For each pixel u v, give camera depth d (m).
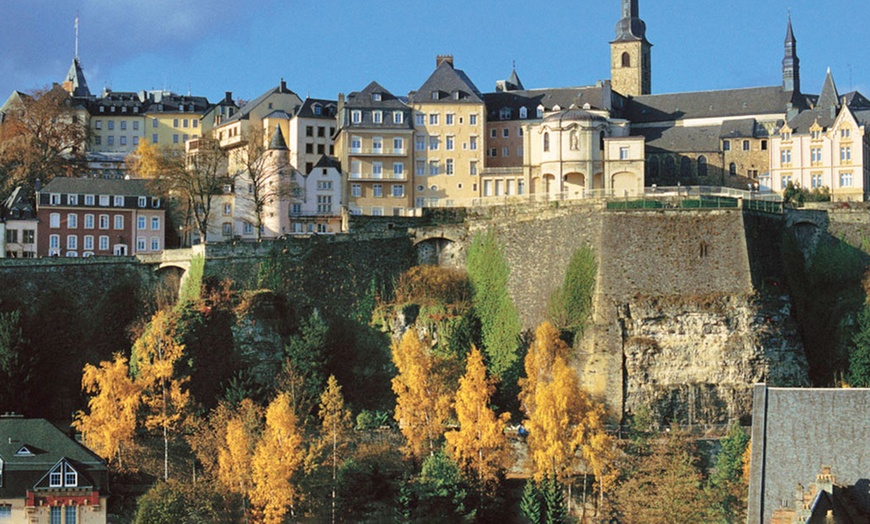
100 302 161.88
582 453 135.38
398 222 177.12
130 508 129.25
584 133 196.75
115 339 160.12
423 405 138.88
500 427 130.88
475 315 163.50
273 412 128.50
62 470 125.69
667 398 147.50
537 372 148.12
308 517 125.94
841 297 159.62
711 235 156.00
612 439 132.88
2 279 159.50
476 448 129.25
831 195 193.00
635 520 120.88
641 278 154.88
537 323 159.12
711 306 151.25
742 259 154.50
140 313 162.25
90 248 186.75
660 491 121.31
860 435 86.50
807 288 161.38
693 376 148.88
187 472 135.38
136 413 138.62
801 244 164.12
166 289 164.88
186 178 189.50
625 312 152.12
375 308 164.50
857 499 84.38
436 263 170.62
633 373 148.62
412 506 123.75
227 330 155.00
